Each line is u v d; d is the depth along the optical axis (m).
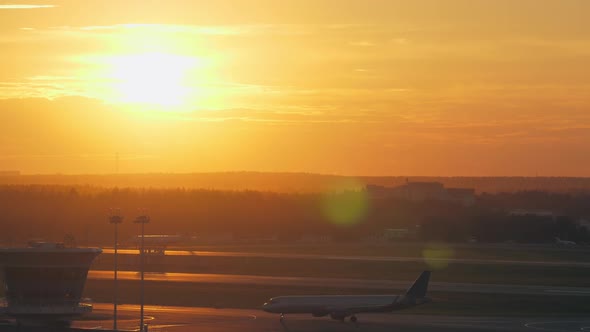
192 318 147.12
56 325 126.56
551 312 156.12
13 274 120.44
